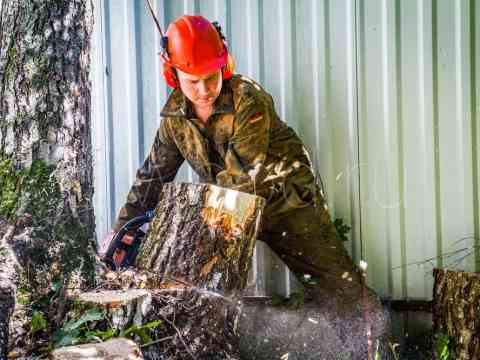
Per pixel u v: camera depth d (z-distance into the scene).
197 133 3.65
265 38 4.12
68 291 2.95
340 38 4.05
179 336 2.86
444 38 3.98
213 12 4.16
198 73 3.37
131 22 4.22
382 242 4.08
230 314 3.02
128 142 4.27
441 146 4.02
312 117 4.10
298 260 3.85
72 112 3.30
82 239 3.18
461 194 4.02
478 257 4.00
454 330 3.51
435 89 4.00
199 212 3.02
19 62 3.26
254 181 3.32
